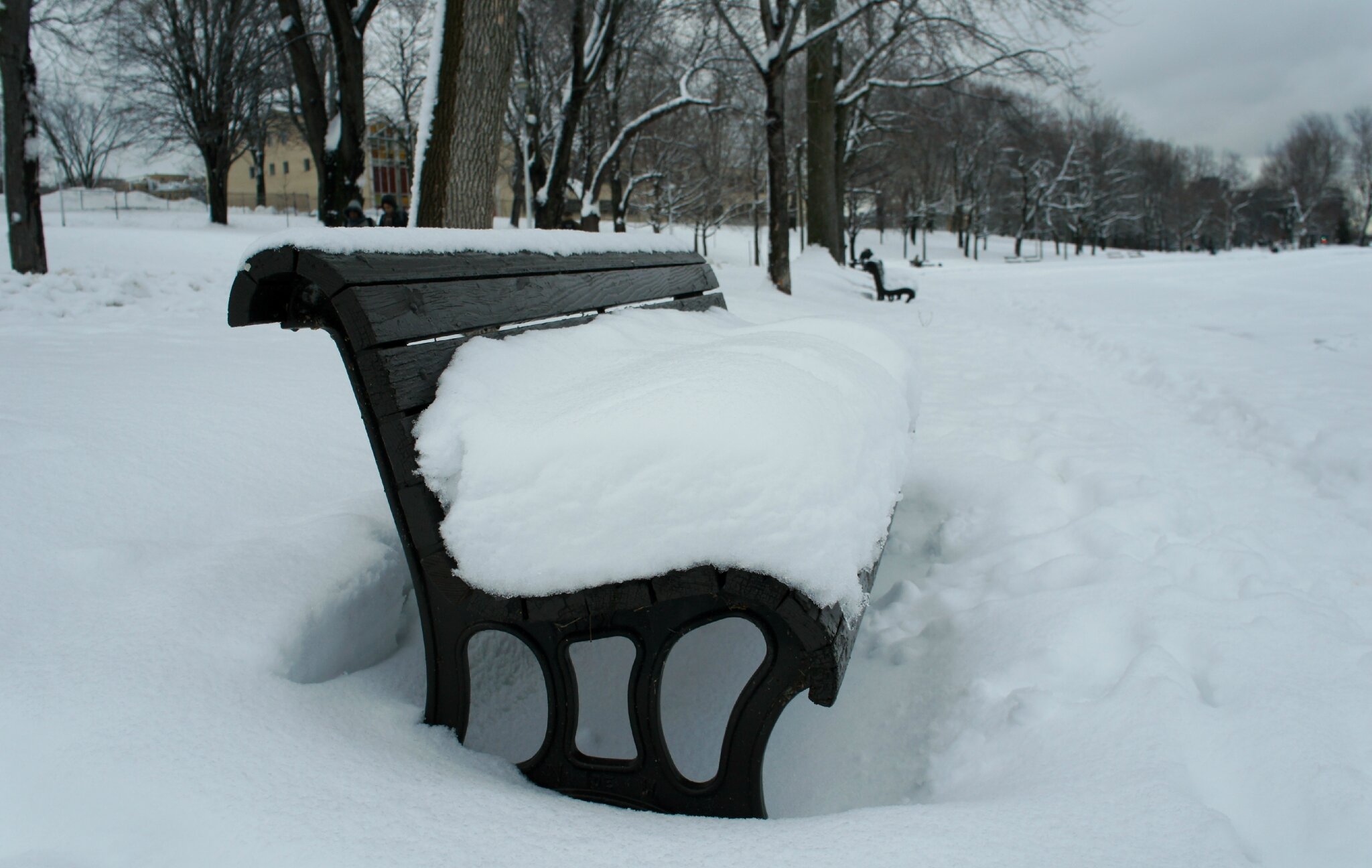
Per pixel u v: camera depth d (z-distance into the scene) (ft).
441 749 6.14
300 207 181.47
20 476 8.46
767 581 5.24
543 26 70.95
